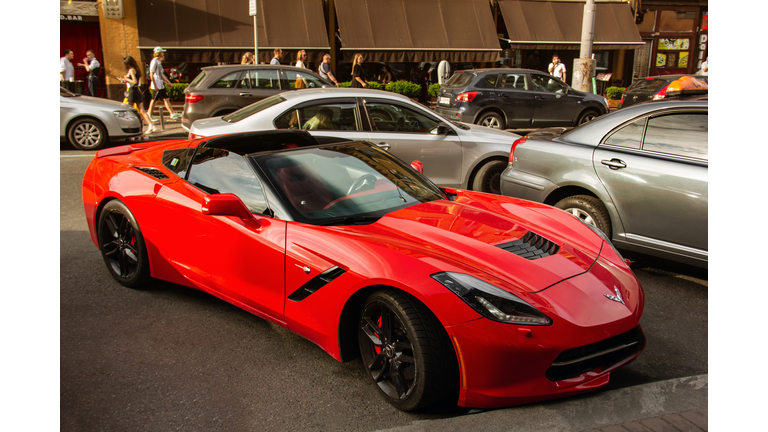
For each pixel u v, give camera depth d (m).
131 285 3.95
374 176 3.56
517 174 5.01
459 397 2.42
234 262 3.23
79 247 4.89
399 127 6.40
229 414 2.54
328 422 2.49
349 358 2.83
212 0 16.39
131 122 10.35
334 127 6.18
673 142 4.13
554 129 5.26
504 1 19.47
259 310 3.20
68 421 2.46
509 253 2.71
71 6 15.90
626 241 4.34
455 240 2.79
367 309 2.65
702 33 22.48
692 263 4.02
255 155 3.40
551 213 3.45
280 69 10.62
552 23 19.61
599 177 4.42
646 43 22.30
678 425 2.23
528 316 2.33
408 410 2.52
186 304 3.75
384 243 2.71
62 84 14.52
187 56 15.85
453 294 2.36
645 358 3.15
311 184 3.30
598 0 20.53
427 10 18.31
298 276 2.90
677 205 4.00
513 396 2.38
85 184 4.22
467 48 18.23
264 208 3.18
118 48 15.79
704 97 4.20
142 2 15.76
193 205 3.41
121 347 3.15
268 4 16.78
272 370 2.94
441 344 2.39
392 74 18.77
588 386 2.48
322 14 17.16
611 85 22.16
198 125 6.31
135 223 3.79
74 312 3.59
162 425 2.45
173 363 2.99
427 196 3.57
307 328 2.92
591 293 2.55
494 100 12.66
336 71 18.36
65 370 2.89
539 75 13.18
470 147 6.55
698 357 3.16
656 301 3.98
